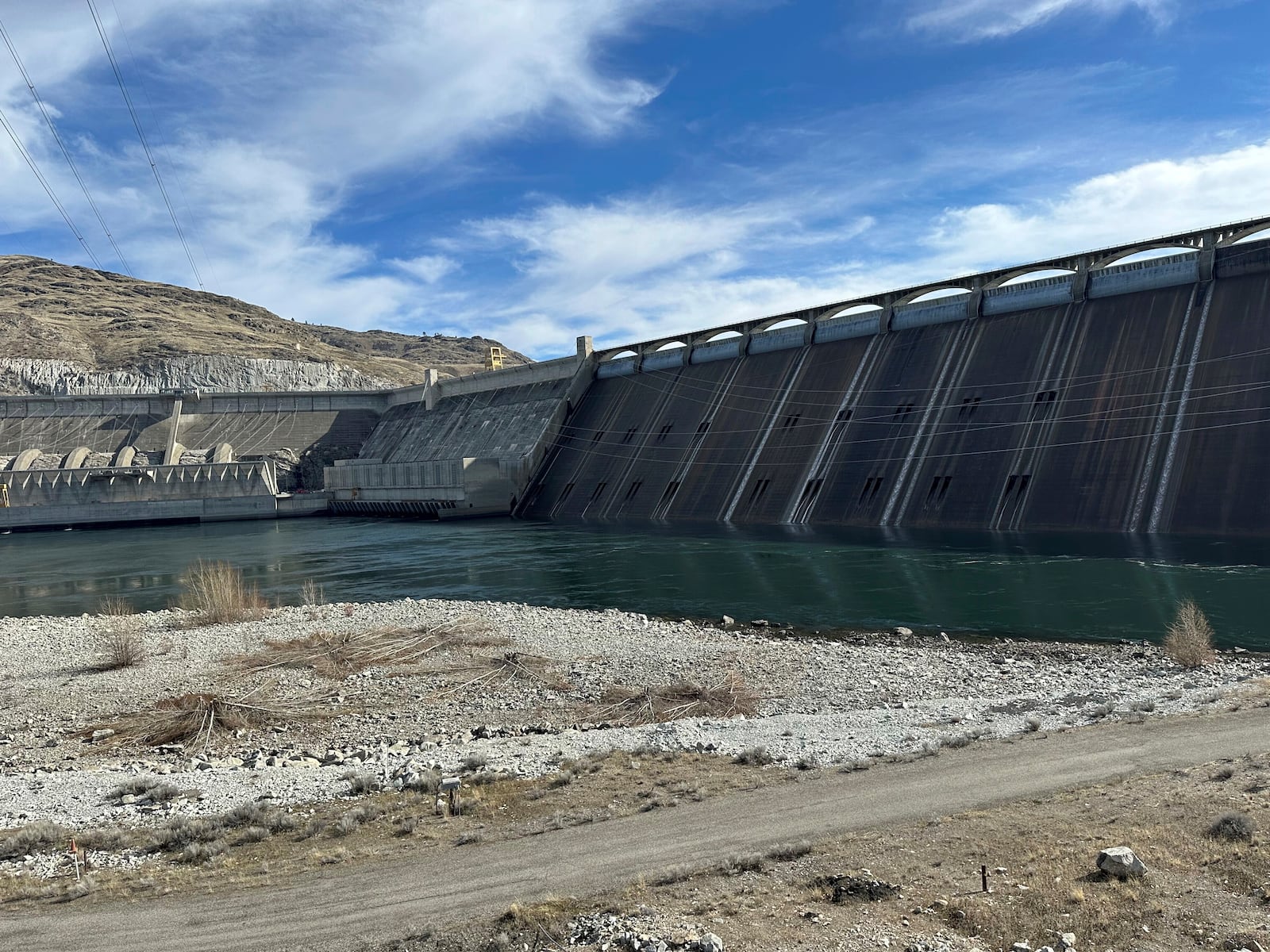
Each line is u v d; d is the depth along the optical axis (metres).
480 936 13.76
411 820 19.27
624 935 13.29
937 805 18.12
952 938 12.68
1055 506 63.53
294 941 14.06
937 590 47.19
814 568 56.19
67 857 18.19
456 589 57.72
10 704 33.59
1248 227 65.50
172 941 14.26
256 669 36.69
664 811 18.95
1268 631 35.56
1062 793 18.23
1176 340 64.56
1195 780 18.12
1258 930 12.06
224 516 125.69
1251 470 55.56
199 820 20.02
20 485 121.25
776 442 88.56
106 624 48.78
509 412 131.38
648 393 110.44
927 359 81.00
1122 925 12.52
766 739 24.42
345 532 101.19
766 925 13.41
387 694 33.03
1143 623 38.16
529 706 31.08
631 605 49.38
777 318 99.12
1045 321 74.12
